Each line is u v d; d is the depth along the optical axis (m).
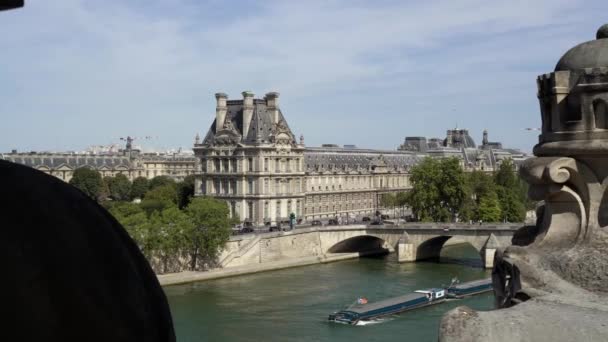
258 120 191.25
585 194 12.48
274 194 190.25
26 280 3.02
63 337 3.06
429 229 149.25
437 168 176.25
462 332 9.95
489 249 137.12
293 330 84.44
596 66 12.16
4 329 2.91
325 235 159.12
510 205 184.88
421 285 115.94
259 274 132.00
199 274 124.94
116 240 3.64
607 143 11.91
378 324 87.12
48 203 3.39
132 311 3.42
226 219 132.75
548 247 12.50
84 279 3.25
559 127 12.54
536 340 9.83
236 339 80.12
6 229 3.10
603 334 9.73
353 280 122.69
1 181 3.30
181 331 84.06
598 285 11.40
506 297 12.56
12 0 3.81
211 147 195.50
